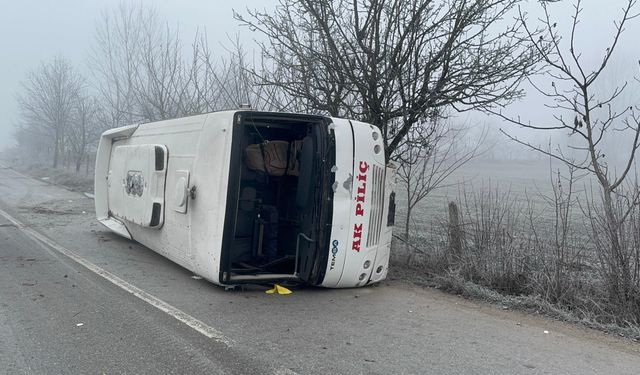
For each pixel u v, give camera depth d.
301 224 6.71
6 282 6.56
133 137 9.60
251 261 7.25
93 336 4.74
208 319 5.33
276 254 7.33
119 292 6.27
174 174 7.36
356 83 8.27
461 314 5.98
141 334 4.82
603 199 6.32
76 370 4.00
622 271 5.96
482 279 7.20
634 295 5.84
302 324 5.31
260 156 7.23
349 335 5.03
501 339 5.11
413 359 4.46
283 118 6.34
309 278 6.44
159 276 7.20
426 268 7.98
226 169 6.16
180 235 7.08
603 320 5.84
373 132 6.72
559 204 7.14
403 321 5.59
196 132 6.93
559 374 4.26
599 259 6.27
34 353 4.32
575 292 6.32
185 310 5.62
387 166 7.04
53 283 6.59
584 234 8.50
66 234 10.58
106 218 10.73
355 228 6.47
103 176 11.08
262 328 5.12
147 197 8.03
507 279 7.02
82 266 7.66
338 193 6.37
